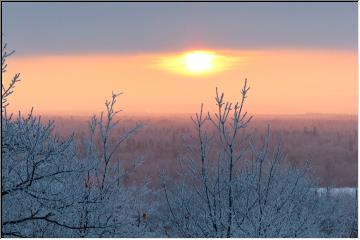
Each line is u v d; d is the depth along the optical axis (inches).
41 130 1350.9
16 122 1341.0
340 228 2080.5
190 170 1680.6
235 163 1653.5
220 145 1649.9
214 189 1657.2
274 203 1657.2
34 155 1333.7
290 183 1715.1
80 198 1472.7
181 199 1722.4
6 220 1376.7
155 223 1734.7
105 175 1565.0
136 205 1630.2
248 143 1646.2
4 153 1327.5
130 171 1604.3
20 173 1363.2
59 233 1499.8
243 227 1635.1
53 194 1369.3
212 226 1672.0
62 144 1368.1
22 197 1389.0
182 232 1691.7
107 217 1560.0
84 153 1547.7
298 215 1747.0
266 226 1622.8
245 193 1689.2
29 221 1473.9
